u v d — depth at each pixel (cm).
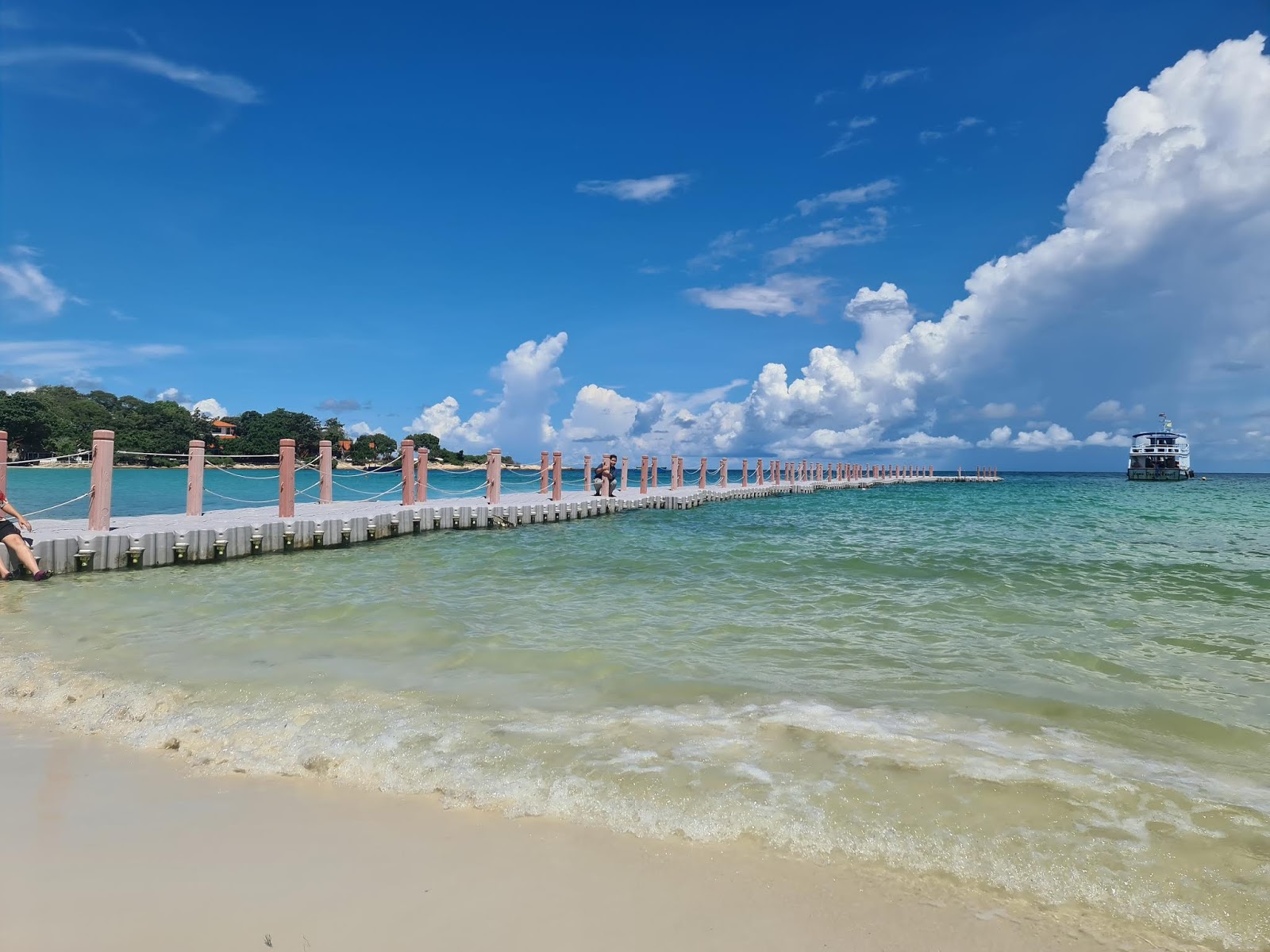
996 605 946
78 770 433
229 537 1335
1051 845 360
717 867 336
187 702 550
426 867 330
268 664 654
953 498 4297
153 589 1031
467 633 769
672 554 1443
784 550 1516
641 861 339
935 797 406
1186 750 485
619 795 402
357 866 329
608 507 2486
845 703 565
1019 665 679
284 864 330
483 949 272
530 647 715
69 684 591
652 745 472
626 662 670
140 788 409
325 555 1426
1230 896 321
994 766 449
